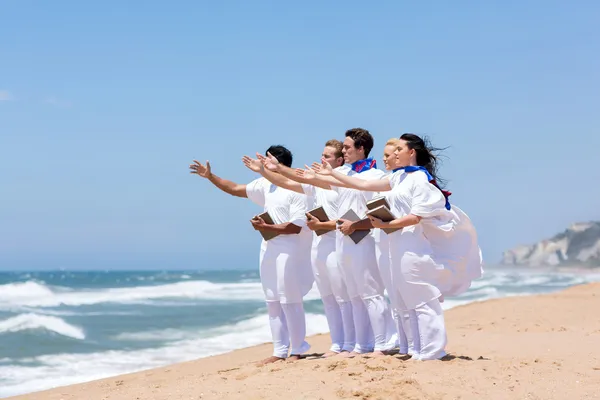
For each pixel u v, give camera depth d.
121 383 8.05
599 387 5.68
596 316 12.12
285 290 7.22
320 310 20.17
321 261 7.13
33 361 11.55
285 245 7.22
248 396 5.54
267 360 7.33
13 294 30.70
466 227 6.61
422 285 6.41
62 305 24.31
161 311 21.78
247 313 20.66
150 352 12.57
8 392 9.09
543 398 5.40
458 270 6.61
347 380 5.85
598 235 84.06
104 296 30.05
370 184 6.56
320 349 9.50
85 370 10.74
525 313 12.87
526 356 7.39
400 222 6.20
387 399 5.31
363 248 6.82
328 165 6.61
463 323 11.96
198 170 7.51
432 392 5.48
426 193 6.25
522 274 65.50
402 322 6.71
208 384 6.25
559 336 9.25
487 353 7.77
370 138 7.00
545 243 86.19
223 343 13.70
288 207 7.23
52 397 7.19
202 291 35.81
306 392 5.54
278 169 6.93
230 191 7.58
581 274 65.12
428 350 6.47
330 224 6.80
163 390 6.27
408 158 6.48
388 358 6.47
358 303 6.99
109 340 14.16
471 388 5.61
